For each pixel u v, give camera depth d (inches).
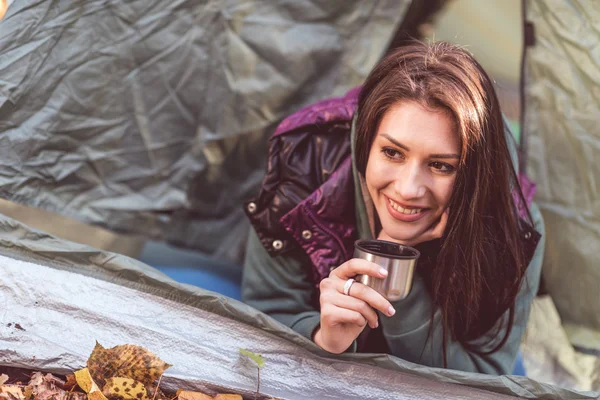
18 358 44.2
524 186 54.2
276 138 51.6
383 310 42.1
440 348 50.0
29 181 53.7
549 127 63.7
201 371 45.1
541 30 61.5
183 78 57.1
